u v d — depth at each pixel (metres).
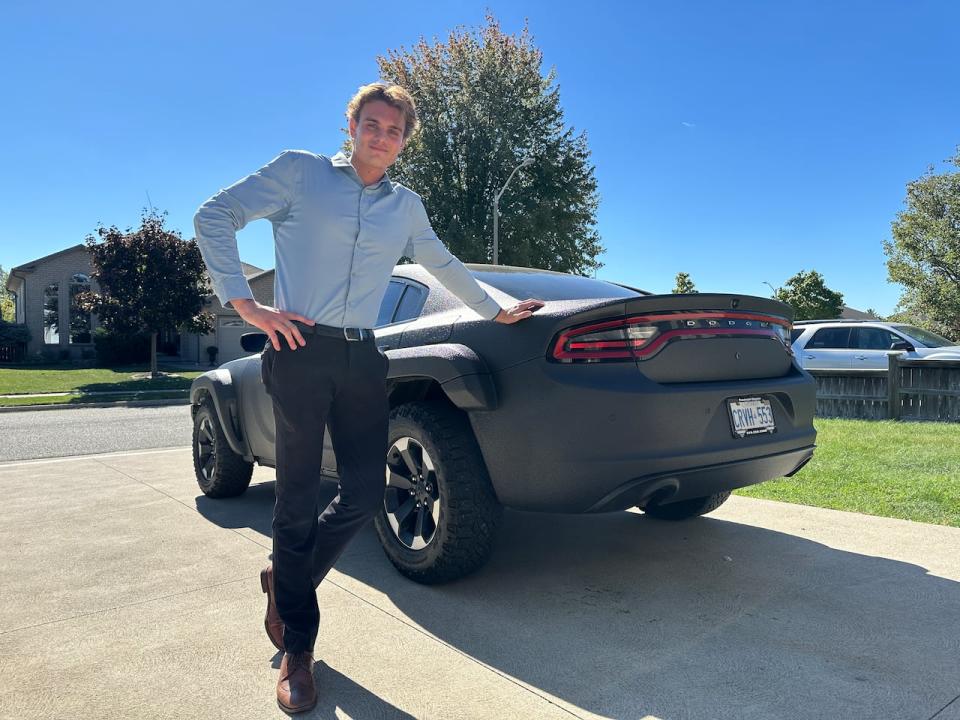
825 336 11.42
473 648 2.35
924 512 3.99
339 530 2.15
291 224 2.00
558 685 2.09
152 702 2.00
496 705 1.98
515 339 2.73
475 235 29.61
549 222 30.06
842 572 3.04
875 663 2.20
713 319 2.79
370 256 2.04
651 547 3.46
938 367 8.26
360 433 2.15
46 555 3.39
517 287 3.20
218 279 1.85
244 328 32.56
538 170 31.05
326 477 3.63
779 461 2.99
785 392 3.01
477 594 2.85
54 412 14.16
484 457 2.78
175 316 21.78
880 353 10.65
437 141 29.89
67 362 29.81
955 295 32.03
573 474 2.55
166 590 2.90
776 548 3.40
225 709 1.96
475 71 31.23
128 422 11.43
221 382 4.41
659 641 2.38
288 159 2.00
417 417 2.91
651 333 2.62
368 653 2.31
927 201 33.44
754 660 2.23
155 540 3.65
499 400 2.72
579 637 2.42
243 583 2.99
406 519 3.06
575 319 2.58
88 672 2.18
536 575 3.07
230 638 2.43
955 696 1.99
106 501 4.60
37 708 1.96
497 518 2.83
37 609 2.70
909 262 34.12
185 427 10.48
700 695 2.01
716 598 2.77
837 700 1.98
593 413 2.52
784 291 48.94
